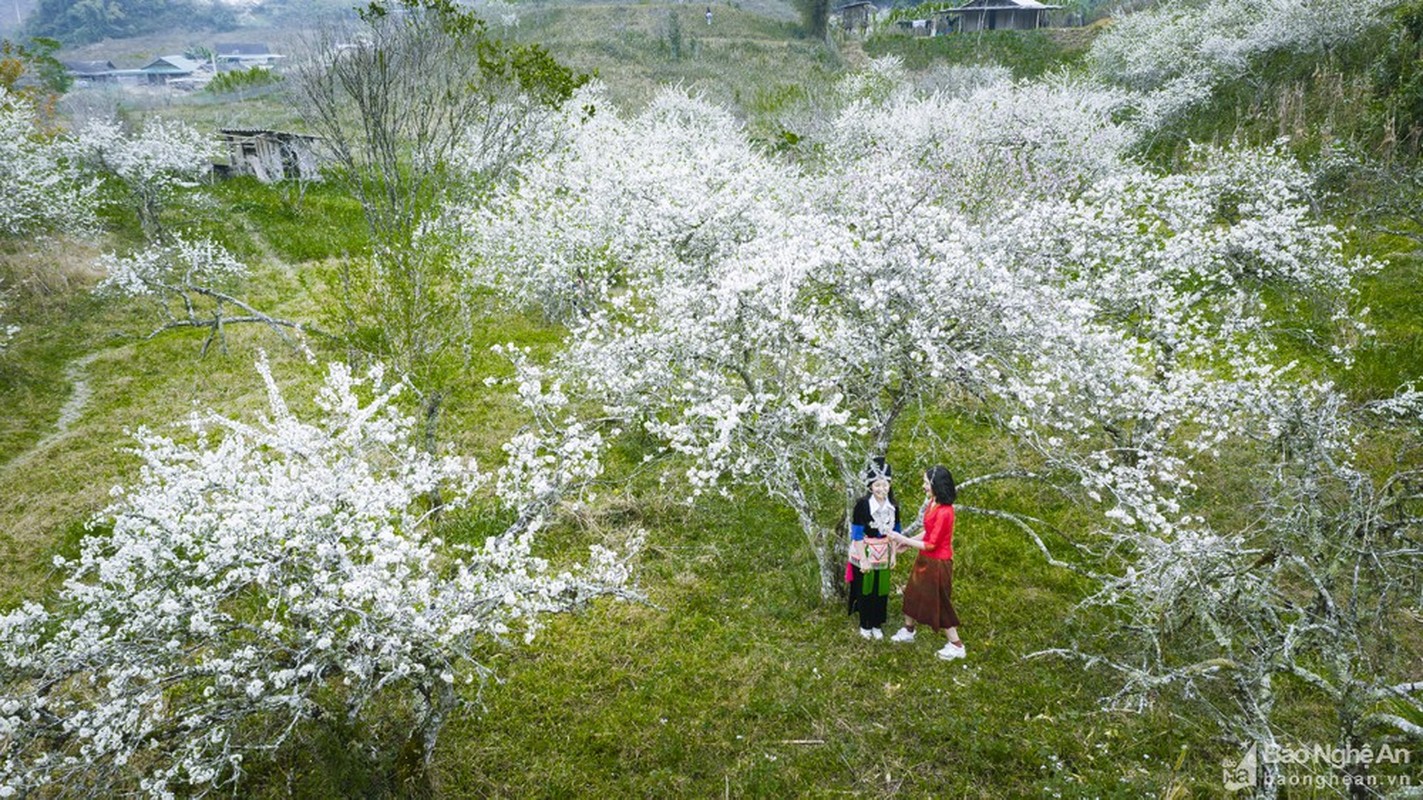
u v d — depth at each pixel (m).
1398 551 4.61
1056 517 7.42
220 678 3.83
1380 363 8.92
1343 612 4.46
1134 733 4.96
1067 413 6.77
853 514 5.70
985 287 5.65
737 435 5.98
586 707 5.31
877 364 5.74
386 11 10.96
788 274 5.78
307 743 4.73
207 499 4.83
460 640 4.21
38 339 11.98
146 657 3.89
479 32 12.12
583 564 6.69
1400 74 15.76
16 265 13.92
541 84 12.65
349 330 10.01
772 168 13.78
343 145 10.20
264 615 4.78
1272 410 6.18
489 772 4.81
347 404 4.98
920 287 5.73
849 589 5.99
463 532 6.98
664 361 6.43
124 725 3.80
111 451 8.85
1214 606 4.93
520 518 5.04
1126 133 19.31
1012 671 5.55
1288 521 5.07
